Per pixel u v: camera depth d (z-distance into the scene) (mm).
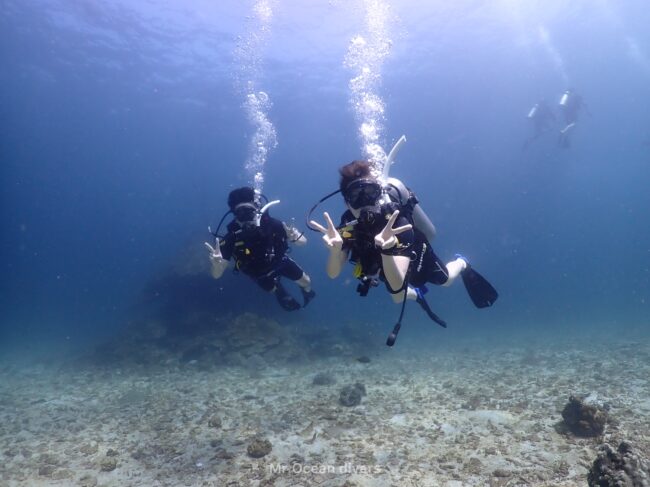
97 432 7051
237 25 24750
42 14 22625
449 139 63281
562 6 27328
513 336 18734
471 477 4352
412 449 5250
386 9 23984
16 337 27297
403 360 13281
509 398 7375
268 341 13430
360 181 2879
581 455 4645
